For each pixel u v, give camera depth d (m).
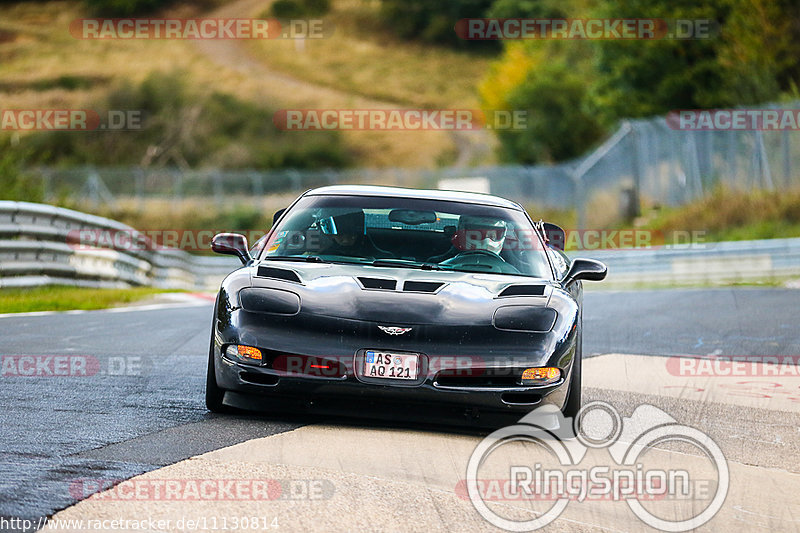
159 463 15.76
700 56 131.75
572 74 176.75
